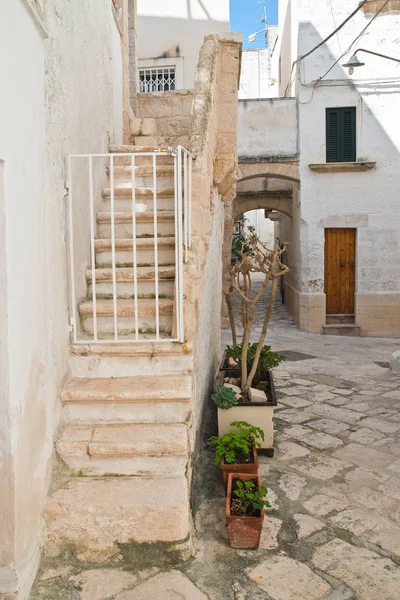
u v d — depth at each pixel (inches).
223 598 94.5
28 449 96.9
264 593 96.1
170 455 114.7
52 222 116.0
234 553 108.2
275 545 111.7
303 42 452.8
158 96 300.5
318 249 466.3
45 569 101.6
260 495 112.3
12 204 89.7
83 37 156.9
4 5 86.8
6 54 87.5
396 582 100.0
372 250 462.9
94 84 175.3
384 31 443.5
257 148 462.3
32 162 101.4
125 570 101.8
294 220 520.7
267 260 191.9
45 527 105.2
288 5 539.2
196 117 166.6
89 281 148.0
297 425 191.9
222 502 129.1
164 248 153.9
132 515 104.0
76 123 144.4
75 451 114.5
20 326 93.3
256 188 539.5
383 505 130.7
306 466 154.5
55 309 118.1
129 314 137.9
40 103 108.3
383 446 170.7
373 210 460.1
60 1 126.0
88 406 122.8
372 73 449.4
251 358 197.2
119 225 167.0
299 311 478.0
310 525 120.4
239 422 148.0
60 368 122.0
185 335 128.1
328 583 99.3
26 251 97.0
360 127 454.6
